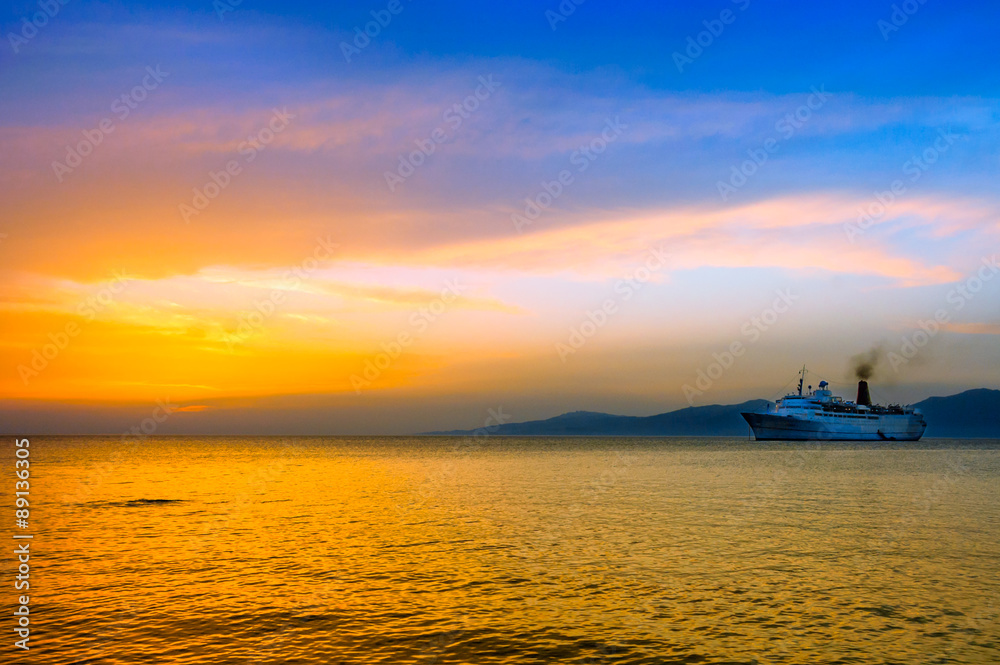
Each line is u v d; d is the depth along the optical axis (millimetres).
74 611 19922
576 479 72500
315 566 26000
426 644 17062
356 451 168875
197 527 36250
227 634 17844
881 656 16297
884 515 41312
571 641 17297
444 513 42500
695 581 23516
